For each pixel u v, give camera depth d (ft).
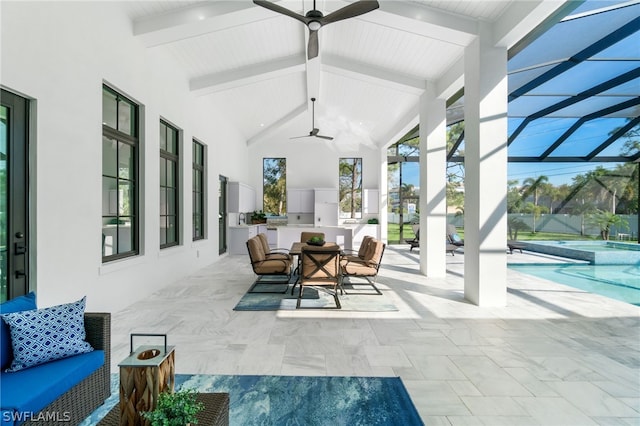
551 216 31.50
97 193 10.80
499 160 12.90
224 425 4.76
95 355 5.86
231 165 27.66
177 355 8.48
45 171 8.72
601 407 6.28
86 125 10.28
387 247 32.60
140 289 13.66
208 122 21.98
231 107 24.73
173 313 11.96
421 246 19.77
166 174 16.83
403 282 17.34
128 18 12.61
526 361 8.21
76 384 5.38
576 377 7.43
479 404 6.38
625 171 28.12
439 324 10.93
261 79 19.88
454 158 32.81
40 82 8.54
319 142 34.30
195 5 12.91
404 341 9.48
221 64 18.02
